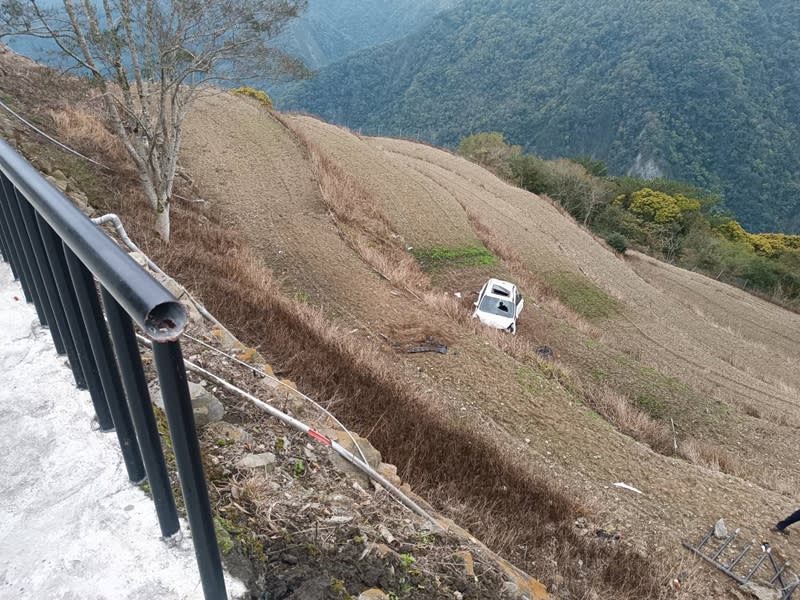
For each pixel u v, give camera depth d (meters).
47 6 12.24
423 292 17.33
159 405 3.99
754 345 25.70
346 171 26.34
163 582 2.24
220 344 6.00
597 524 8.20
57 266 2.44
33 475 2.65
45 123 15.16
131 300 1.38
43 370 3.30
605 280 28.05
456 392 12.34
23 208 2.67
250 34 13.12
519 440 11.16
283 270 16.31
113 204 13.15
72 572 2.24
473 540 4.69
